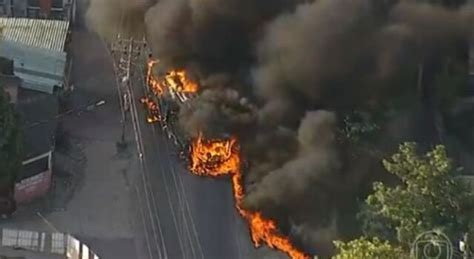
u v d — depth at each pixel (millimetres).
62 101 150125
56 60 151625
